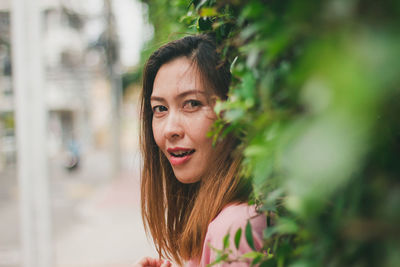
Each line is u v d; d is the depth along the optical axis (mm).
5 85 10859
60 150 25609
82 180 14766
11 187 12125
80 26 20984
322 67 285
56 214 8523
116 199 10336
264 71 535
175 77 1120
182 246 1261
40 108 3639
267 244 655
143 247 5805
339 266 407
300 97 383
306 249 462
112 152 14078
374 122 284
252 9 451
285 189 490
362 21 299
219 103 666
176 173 1185
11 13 3562
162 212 1588
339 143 265
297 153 304
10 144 14141
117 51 13141
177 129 1122
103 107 31438
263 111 521
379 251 349
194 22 1237
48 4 6605
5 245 5859
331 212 435
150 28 3254
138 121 1600
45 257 3662
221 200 1070
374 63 265
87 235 6605
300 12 341
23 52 3566
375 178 356
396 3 285
